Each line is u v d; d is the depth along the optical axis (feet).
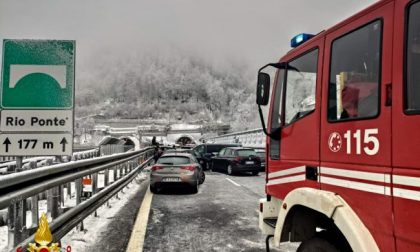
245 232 20.75
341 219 8.48
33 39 17.94
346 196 8.82
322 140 10.12
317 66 10.78
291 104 12.32
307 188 10.42
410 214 6.82
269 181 13.88
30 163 24.49
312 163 10.59
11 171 29.81
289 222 11.23
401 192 7.06
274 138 13.50
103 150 57.82
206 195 35.83
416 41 7.16
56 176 14.08
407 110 7.09
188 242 18.61
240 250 17.38
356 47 9.09
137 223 22.57
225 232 20.74
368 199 7.99
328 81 10.13
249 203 30.96
